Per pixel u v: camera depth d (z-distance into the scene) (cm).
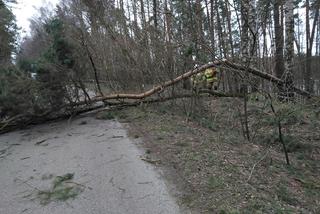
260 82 752
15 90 878
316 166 571
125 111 978
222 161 507
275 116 601
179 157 529
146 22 994
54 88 912
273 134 704
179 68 913
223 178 439
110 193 432
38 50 1089
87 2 1120
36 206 421
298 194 428
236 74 725
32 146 721
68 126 891
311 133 722
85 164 554
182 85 966
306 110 827
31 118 935
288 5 1054
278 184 445
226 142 625
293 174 505
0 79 880
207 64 790
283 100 731
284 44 1063
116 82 1148
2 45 1683
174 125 756
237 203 371
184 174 461
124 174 488
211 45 751
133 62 1044
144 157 550
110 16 1117
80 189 457
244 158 536
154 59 955
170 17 861
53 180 500
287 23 1058
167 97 953
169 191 416
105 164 541
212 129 746
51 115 967
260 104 879
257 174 468
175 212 365
